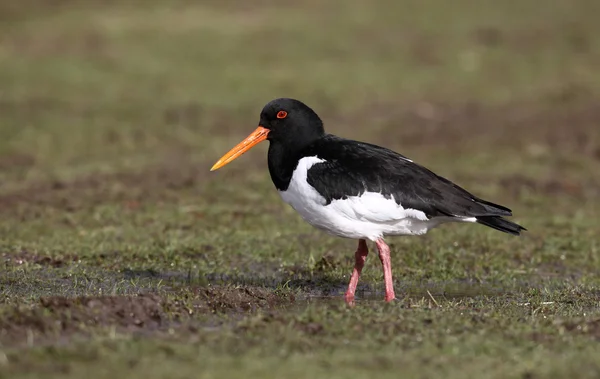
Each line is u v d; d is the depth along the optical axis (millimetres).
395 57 29609
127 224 14758
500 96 25859
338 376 7316
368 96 25781
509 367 7645
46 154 19938
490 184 17922
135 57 28734
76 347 7852
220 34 31609
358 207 10484
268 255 13281
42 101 24000
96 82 26047
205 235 14172
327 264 12508
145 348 7852
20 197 16297
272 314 9203
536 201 16875
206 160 19766
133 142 21156
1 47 29188
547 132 22188
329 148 10906
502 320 9164
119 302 9094
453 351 8016
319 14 34688
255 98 25172
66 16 33406
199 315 9320
